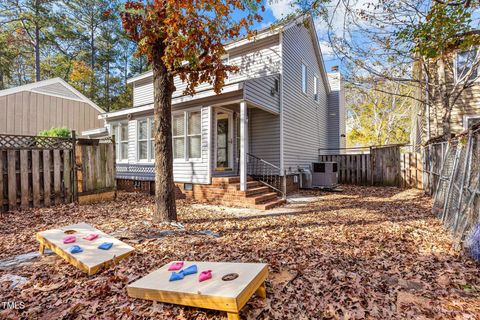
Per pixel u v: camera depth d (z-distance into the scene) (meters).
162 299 2.46
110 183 8.52
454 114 10.24
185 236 4.65
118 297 2.71
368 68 8.62
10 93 13.20
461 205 4.38
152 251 3.92
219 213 6.86
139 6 5.43
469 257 3.56
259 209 7.40
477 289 2.79
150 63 5.96
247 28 6.16
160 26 5.29
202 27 5.43
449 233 4.67
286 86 10.57
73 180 7.63
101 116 11.87
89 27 26.36
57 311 2.50
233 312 2.17
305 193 10.95
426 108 10.94
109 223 5.56
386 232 4.94
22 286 2.96
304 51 12.78
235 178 8.60
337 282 3.00
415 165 12.08
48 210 6.62
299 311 2.47
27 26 22.61
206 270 2.75
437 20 5.17
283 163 10.13
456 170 5.16
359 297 2.69
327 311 2.46
